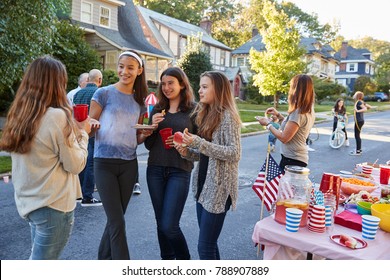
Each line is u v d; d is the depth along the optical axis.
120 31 23.97
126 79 2.84
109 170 2.83
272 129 3.41
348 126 18.23
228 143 2.44
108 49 20.88
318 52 43.81
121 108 2.85
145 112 3.04
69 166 2.01
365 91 48.56
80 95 5.06
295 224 2.21
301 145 3.45
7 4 8.16
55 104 1.99
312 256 2.20
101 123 2.86
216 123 2.50
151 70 29.27
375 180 3.58
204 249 2.54
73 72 14.32
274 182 3.00
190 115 2.93
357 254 1.96
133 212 4.77
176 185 2.86
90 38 21.22
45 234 2.04
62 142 1.95
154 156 2.94
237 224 4.51
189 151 2.79
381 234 2.26
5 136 1.92
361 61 59.41
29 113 1.91
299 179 2.39
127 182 2.90
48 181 1.99
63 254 3.49
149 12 32.84
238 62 42.53
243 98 36.28
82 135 2.15
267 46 22.53
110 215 2.81
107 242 2.96
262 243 2.32
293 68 21.98
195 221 4.52
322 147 11.47
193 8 48.19
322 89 39.53
